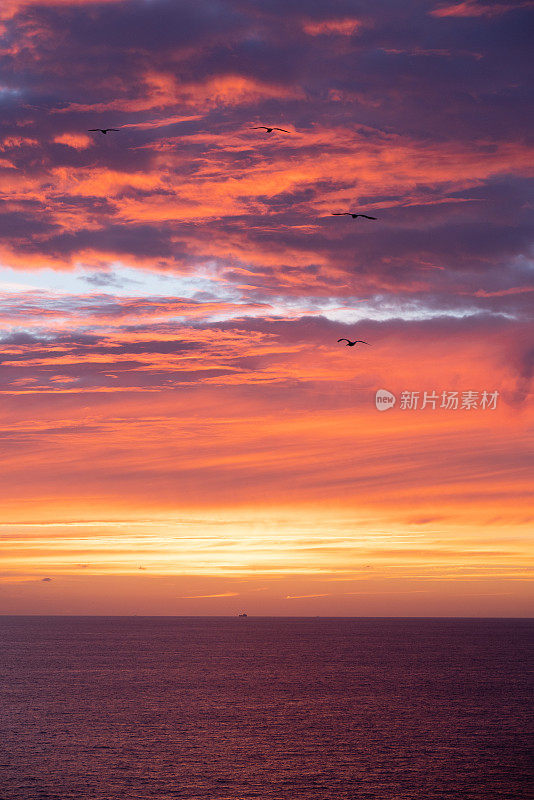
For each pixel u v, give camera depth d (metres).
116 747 85.31
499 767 76.38
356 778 72.25
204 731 94.94
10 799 64.88
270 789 68.50
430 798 65.69
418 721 102.50
